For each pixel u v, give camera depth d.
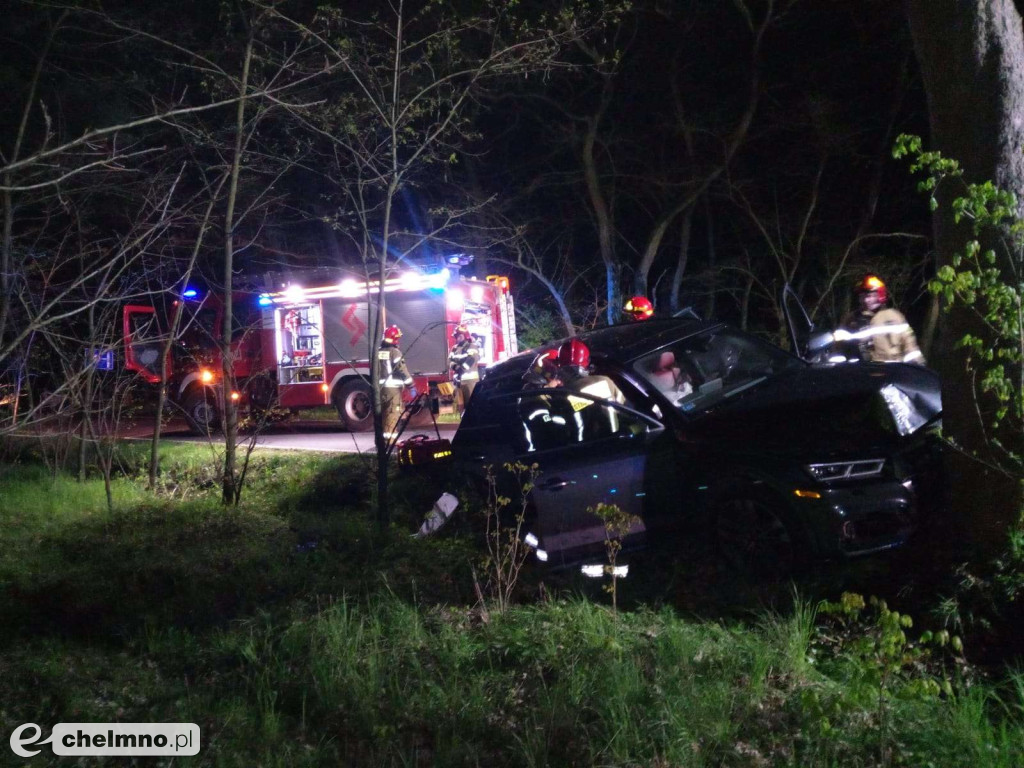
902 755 3.94
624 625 5.39
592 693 4.54
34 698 4.80
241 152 9.07
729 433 6.55
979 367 5.36
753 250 21.22
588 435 7.11
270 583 6.50
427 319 15.46
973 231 5.08
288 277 16.52
